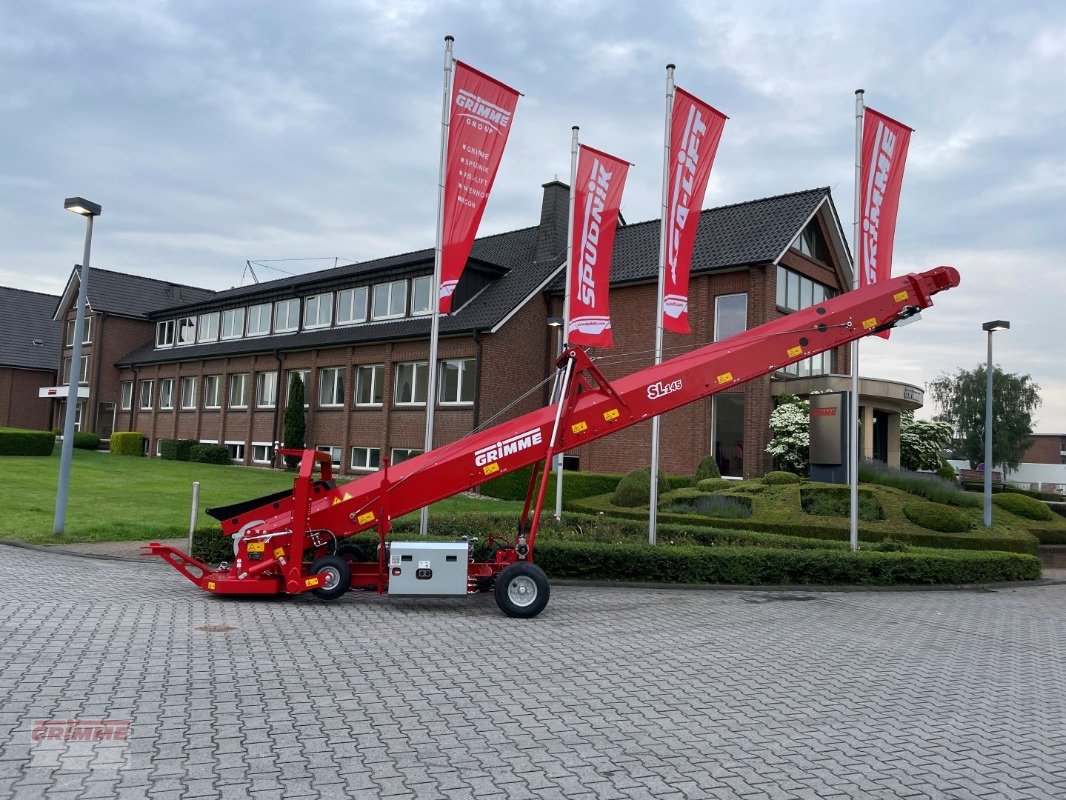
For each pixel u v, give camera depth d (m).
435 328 13.59
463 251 13.54
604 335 15.05
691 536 15.71
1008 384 73.25
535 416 10.27
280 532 9.71
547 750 5.23
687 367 10.20
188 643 7.62
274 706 5.89
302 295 35.62
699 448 25.78
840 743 5.67
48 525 15.10
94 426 45.81
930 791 4.86
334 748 5.10
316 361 33.19
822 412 22.11
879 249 15.52
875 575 14.39
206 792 4.36
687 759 5.19
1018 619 11.76
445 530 14.59
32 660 6.81
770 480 21.70
